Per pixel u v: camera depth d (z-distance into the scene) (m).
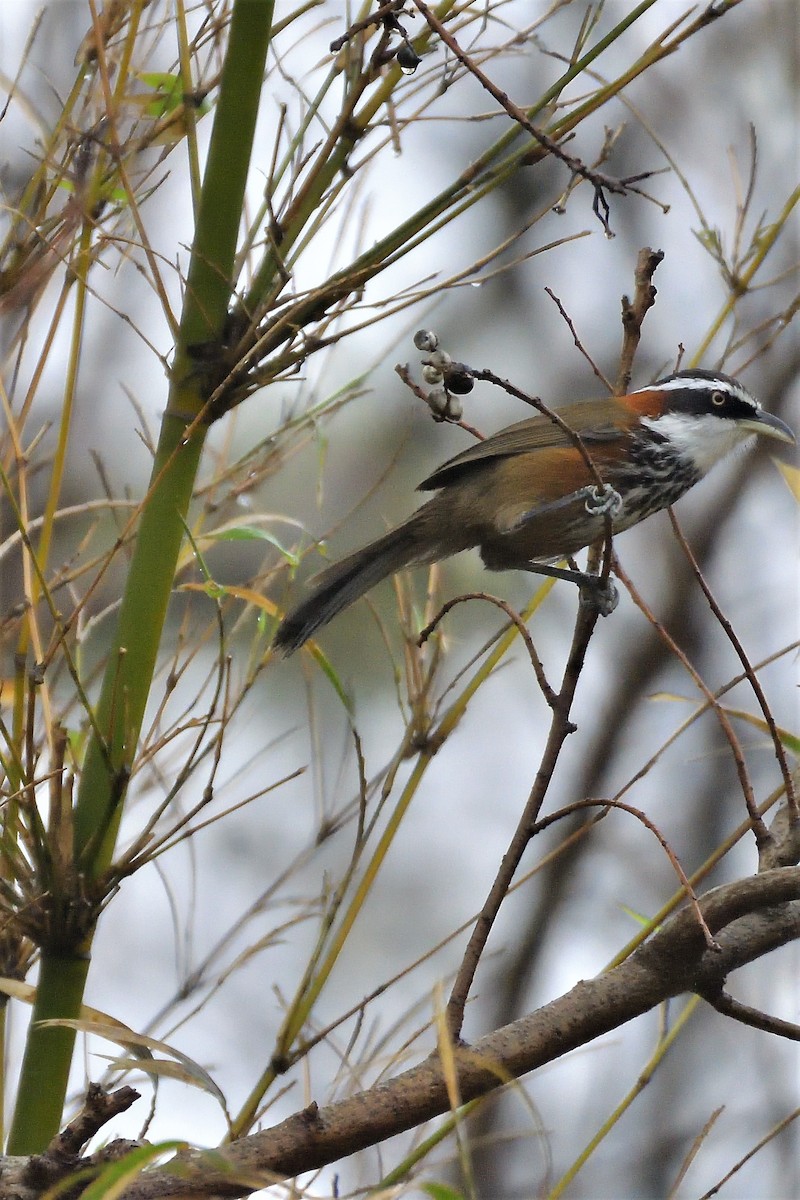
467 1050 5.55
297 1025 6.73
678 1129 13.98
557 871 16.25
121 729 6.88
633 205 16.91
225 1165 4.65
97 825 6.83
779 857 6.23
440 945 6.89
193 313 7.13
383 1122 5.41
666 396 10.99
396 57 6.89
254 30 7.04
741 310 16.06
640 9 6.82
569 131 7.67
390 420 15.27
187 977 8.00
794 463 16.80
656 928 6.98
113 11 7.47
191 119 7.23
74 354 7.27
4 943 7.35
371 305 6.95
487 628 14.32
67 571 8.00
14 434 7.25
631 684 16.81
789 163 16.14
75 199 7.09
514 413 16.64
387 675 13.52
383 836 7.26
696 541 17.03
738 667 16.86
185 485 7.19
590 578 8.06
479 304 17.19
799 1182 13.37
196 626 11.57
